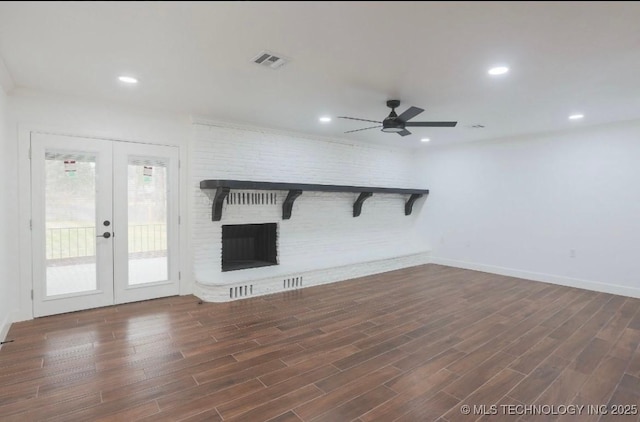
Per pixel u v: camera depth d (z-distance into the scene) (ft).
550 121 14.83
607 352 9.49
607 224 15.47
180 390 7.48
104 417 6.56
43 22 6.63
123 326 11.03
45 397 7.17
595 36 7.12
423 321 11.82
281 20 6.54
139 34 7.14
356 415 6.70
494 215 19.25
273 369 8.45
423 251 21.70
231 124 15.02
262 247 17.49
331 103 12.19
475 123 15.24
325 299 14.24
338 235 19.20
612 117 14.10
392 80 9.84
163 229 13.96
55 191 11.74
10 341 9.81
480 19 6.49
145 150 13.34
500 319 12.06
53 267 11.80
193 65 8.81
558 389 7.68
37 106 11.25
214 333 10.61
